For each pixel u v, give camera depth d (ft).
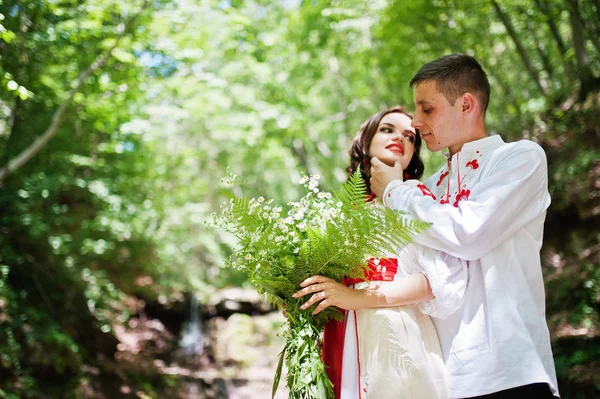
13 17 19.21
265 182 54.54
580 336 17.42
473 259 5.48
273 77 36.29
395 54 29.37
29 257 24.75
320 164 48.78
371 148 6.94
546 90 26.73
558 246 20.95
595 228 20.15
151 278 32.73
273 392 6.04
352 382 5.75
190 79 26.17
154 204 30.30
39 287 25.23
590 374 16.35
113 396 26.61
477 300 5.57
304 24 35.50
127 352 30.07
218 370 37.42
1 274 23.25
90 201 27.04
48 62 21.79
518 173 5.64
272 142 39.91
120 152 26.63
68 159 25.02
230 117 32.30
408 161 6.89
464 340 5.51
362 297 5.69
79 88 19.54
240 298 43.32
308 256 5.77
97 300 27.55
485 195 5.57
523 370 5.13
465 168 6.13
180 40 24.77
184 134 41.60
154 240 29.91
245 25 29.32
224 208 5.98
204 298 38.52
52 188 23.56
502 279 5.47
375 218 5.66
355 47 35.65
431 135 6.29
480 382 5.28
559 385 16.99
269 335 40.93
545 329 5.41
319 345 6.14
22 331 22.85
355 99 41.42
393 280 5.94
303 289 5.76
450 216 5.56
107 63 22.82
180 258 33.99
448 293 5.54
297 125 36.73
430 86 6.15
